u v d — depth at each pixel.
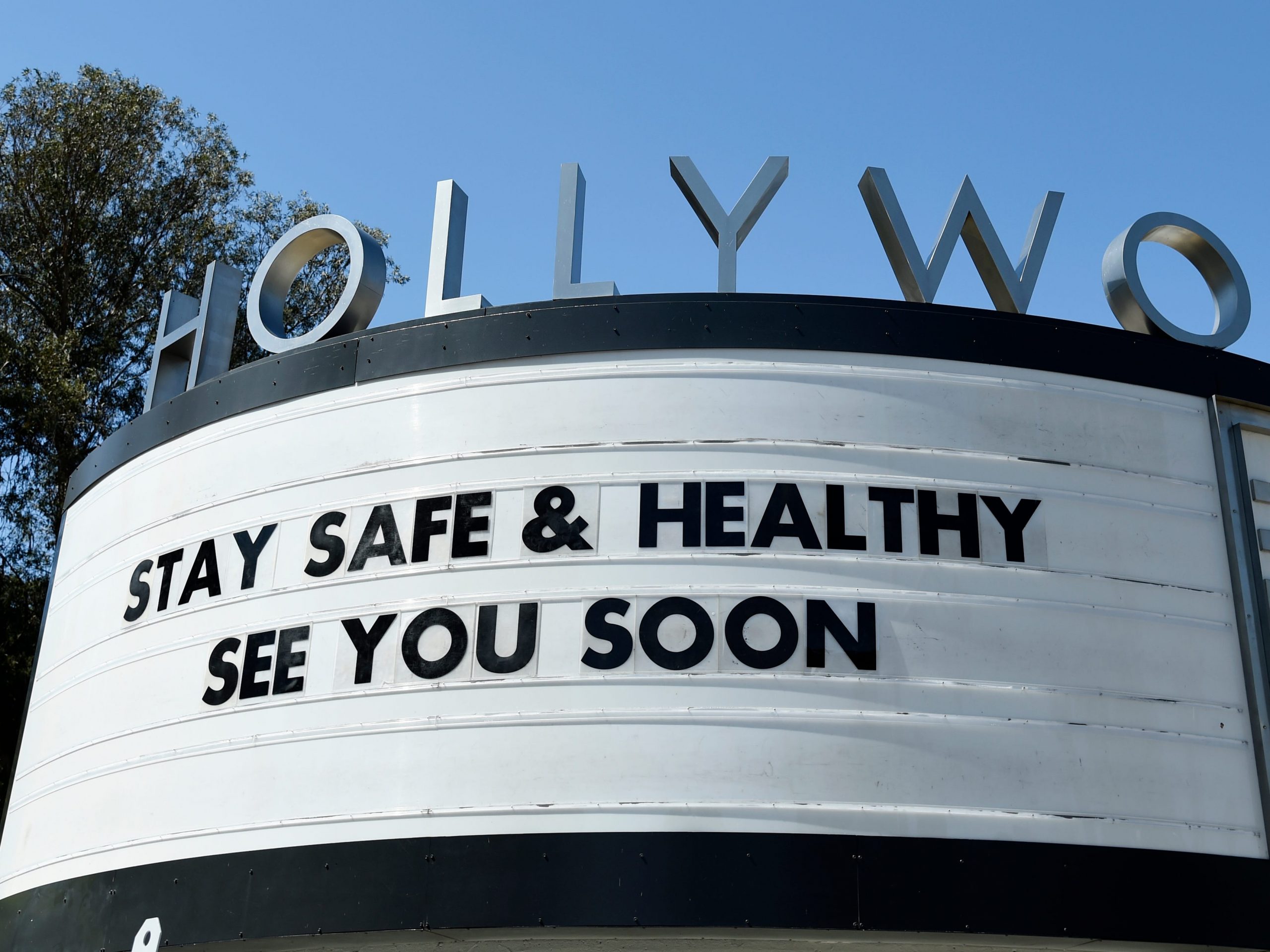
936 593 11.97
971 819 11.22
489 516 12.57
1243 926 11.39
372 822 11.79
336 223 15.23
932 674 11.67
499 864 11.26
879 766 11.30
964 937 11.03
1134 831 11.49
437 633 12.26
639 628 11.82
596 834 11.20
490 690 11.89
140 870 12.88
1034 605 12.09
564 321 13.09
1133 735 11.85
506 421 12.88
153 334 35.16
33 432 31.80
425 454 13.05
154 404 17.12
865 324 12.82
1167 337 14.02
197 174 36.16
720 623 11.77
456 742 11.79
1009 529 12.32
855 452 12.38
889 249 14.38
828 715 11.44
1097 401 13.04
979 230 14.38
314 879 11.78
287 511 13.58
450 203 14.63
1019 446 12.65
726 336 12.77
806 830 11.07
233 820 12.47
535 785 11.46
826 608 11.80
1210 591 12.70
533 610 12.09
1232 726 12.20
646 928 10.87
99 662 14.67
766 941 11.43
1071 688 11.87
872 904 10.84
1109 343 13.29
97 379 33.47
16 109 34.06
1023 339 13.03
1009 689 11.73
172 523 14.55
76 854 13.72
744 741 11.37
